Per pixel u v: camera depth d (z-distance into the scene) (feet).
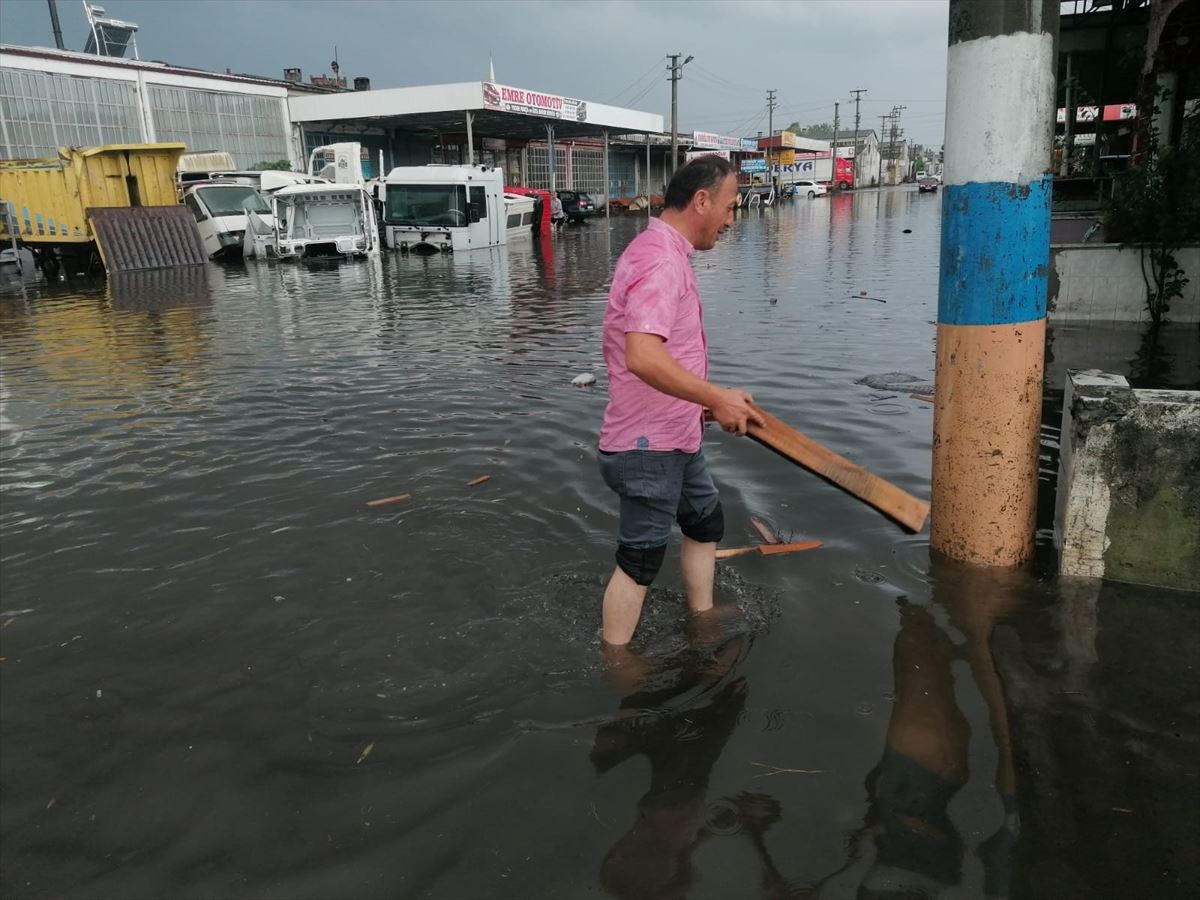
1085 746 8.14
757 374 25.20
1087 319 29.53
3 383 26.45
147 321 40.88
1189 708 8.67
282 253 76.28
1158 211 27.81
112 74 89.61
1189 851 6.82
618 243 95.35
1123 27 55.72
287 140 114.62
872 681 9.32
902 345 29.43
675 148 163.32
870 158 370.53
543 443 18.30
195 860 7.11
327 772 8.11
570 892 6.60
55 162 66.39
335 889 6.73
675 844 7.04
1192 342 25.95
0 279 68.33
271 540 13.46
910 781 7.71
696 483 10.46
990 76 10.53
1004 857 6.80
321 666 9.92
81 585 12.09
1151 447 10.96
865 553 12.56
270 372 27.32
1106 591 11.23
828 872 6.70
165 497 15.55
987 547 11.89
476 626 10.69
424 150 139.54
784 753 8.16
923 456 16.98
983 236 10.97
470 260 75.46
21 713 9.21
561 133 151.12
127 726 8.95
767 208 183.83
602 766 8.05
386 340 33.63
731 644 10.18
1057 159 65.72
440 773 8.02
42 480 16.67
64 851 7.27
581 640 10.34
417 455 17.67
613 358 9.72
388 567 12.39
